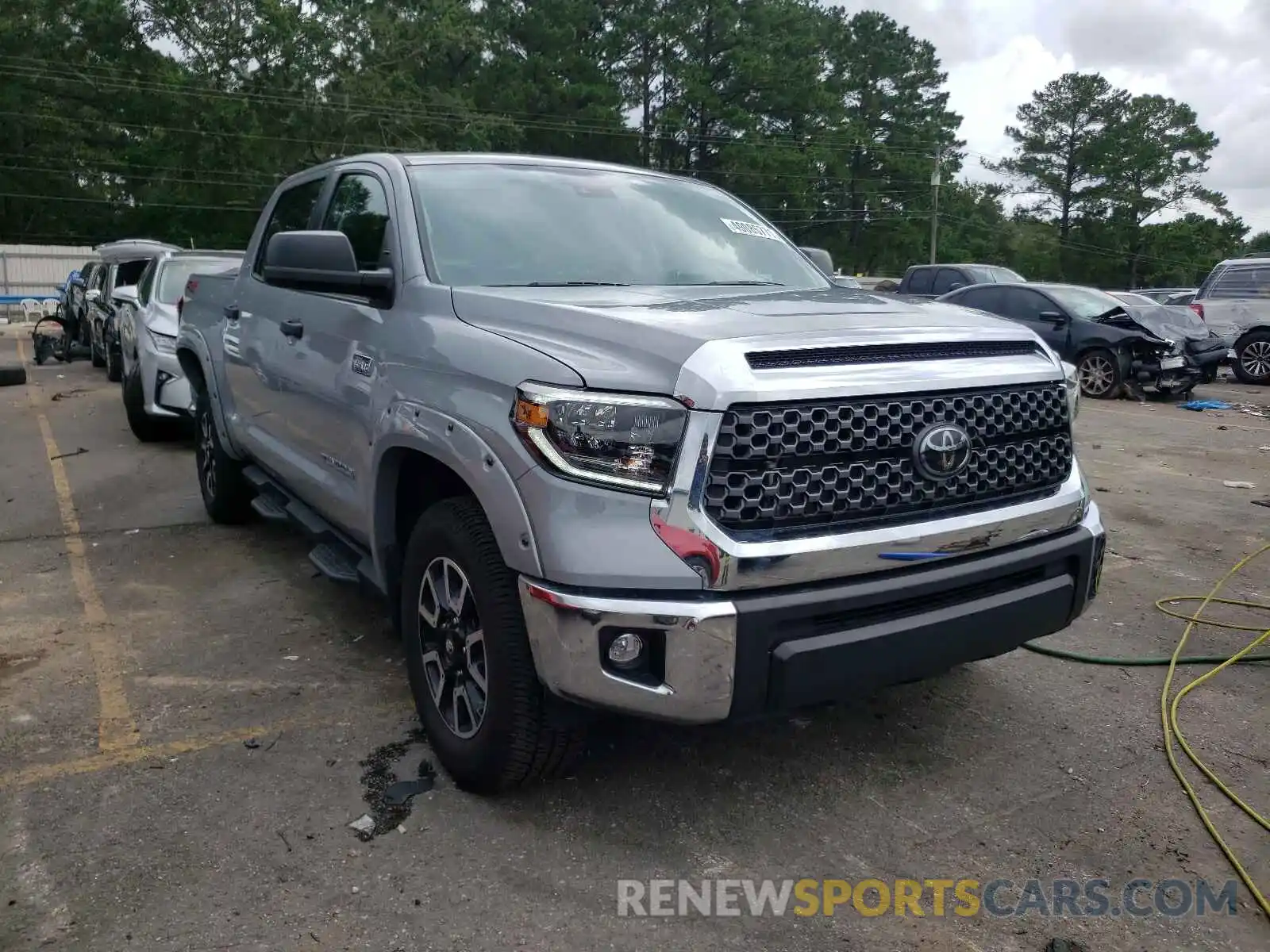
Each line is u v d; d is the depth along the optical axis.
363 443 3.71
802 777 3.42
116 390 13.48
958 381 3.01
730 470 2.65
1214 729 3.82
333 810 3.17
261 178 46.28
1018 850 3.04
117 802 3.20
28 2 44.84
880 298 3.80
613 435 2.66
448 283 3.61
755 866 2.93
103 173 50.12
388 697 3.96
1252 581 5.69
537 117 55.03
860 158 68.31
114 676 4.15
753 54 59.75
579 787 3.32
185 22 44.25
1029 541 3.22
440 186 4.04
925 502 2.96
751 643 2.66
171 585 5.30
